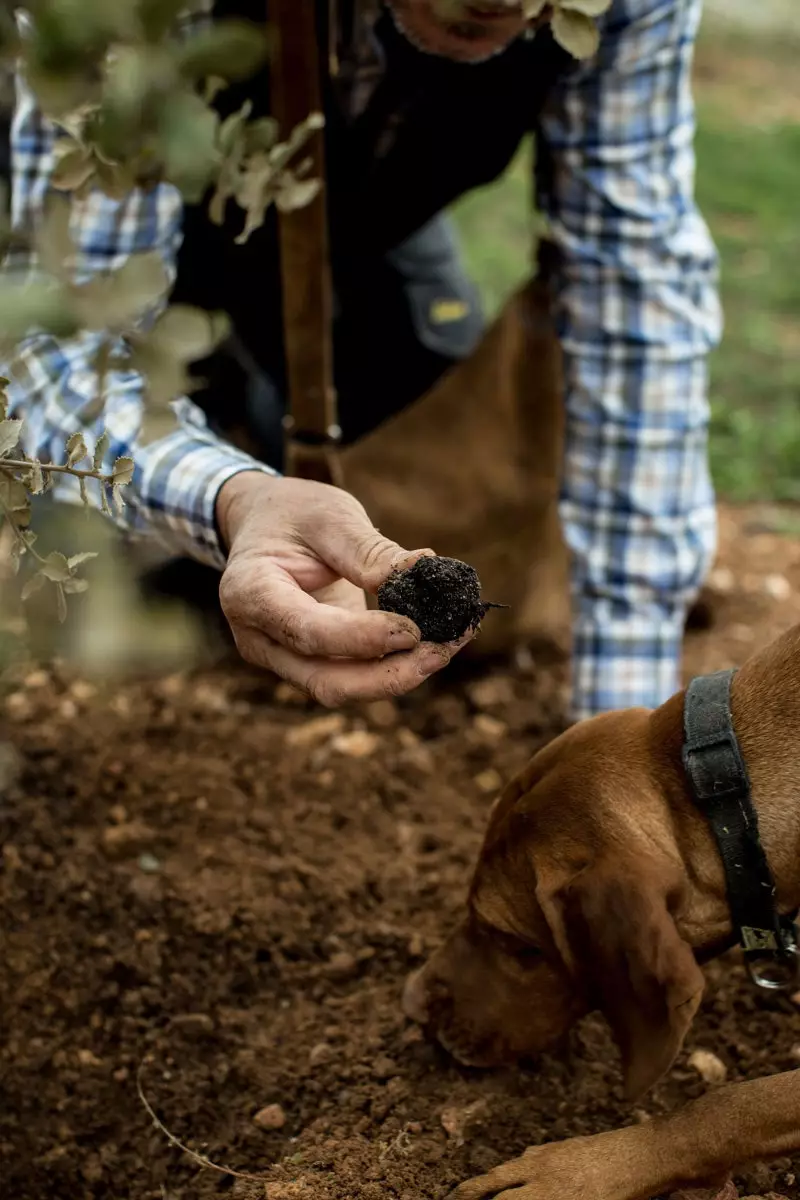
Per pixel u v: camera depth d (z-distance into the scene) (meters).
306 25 2.26
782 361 5.71
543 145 2.87
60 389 2.13
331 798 3.05
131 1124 2.26
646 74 2.68
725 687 2.05
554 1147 1.97
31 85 1.41
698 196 7.80
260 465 2.07
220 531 2.03
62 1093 2.31
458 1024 2.19
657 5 2.61
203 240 3.01
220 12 2.53
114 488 1.62
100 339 1.87
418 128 2.76
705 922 1.98
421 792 3.12
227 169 1.78
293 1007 2.48
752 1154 1.92
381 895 2.72
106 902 2.63
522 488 3.40
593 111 2.71
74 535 2.03
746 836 1.93
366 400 3.89
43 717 3.27
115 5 1.32
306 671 1.74
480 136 2.80
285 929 2.61
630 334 2.81
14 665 2.96
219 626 3.62
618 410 2.84
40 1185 2.17
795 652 2.03
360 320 3.70
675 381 2.84
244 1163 2.17
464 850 2.87
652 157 2.76
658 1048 1.79
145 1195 2.14
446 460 3.41
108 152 1.51
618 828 1.97
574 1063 2.29
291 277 2.53
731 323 6.12
